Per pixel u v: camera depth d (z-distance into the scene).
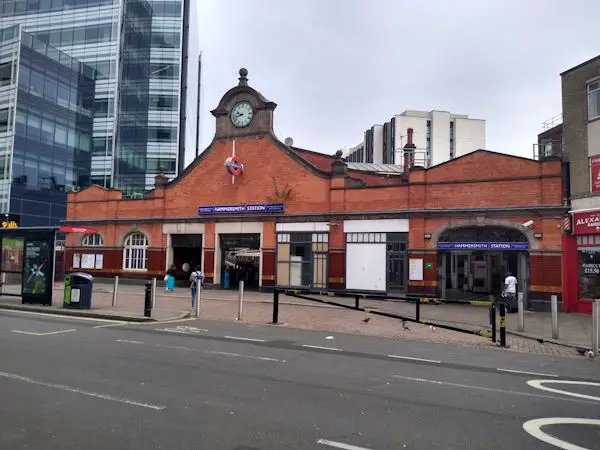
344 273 23.66
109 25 61.47
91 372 7.79
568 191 19.42
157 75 61.69
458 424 5.69
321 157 31.69
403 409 6.24
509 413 6.18
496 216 20.59
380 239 23.03
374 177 31.73
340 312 17.83
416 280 21.86
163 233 28.81
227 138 27.50
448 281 26.95
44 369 7.91
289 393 6.86
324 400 6.55
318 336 12.84
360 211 23.50
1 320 14.09
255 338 12.14
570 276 18.97
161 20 62.53
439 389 7.38
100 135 59.91
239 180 26.95
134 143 60.38
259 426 5.43
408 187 22.53
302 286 24.77
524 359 10.31
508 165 20.58
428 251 21.81
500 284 24.39
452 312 18.59
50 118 54.00
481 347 11.76
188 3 67.19
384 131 105.06
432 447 4.93
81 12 62.34
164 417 5.65
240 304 16.03
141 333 12.39
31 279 18.00
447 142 108.75
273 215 25.67
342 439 5.09
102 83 60.62
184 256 30.14
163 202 29.06
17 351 9.40
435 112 108.56
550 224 19.53
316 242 24.67
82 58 61.50
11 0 64.38
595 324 11.02
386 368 8.87
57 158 54.88
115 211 30.45
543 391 7.44
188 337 11.94
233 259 29.98
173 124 61.12
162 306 18.52
